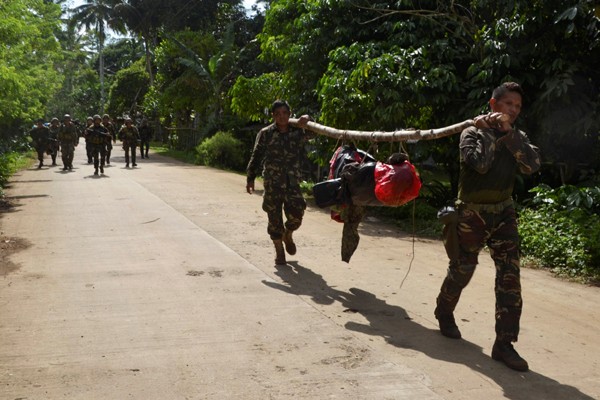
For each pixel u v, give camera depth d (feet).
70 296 19.51
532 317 18.29
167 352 14.94
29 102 65.00
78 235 29.43
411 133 16.93
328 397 12.57
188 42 107.96
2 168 53.21
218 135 78.48
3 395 12.57
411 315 18.03
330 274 22.70
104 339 15.80
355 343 15.64
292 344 15.53
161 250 26.22
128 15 139.13
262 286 20.88
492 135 14.17
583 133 34.50
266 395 12.64
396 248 27.91
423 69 36.06
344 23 41.65
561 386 13.32
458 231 14.94
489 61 33.88
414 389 12.98
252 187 23.38
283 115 22.59
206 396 12.59
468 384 13.28
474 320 17.66
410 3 37.65
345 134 19.72
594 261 24.20
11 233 29.89
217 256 25.20
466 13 38.45
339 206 19.67
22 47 51.90
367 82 35.99
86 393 12.71
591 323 17.84
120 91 164.96
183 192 46.11
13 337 15.89
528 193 36.81
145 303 18.85
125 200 41.50
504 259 14.51
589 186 33.17
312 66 43.47
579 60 34.12
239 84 53.31
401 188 16.90
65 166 67.67
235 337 16.01
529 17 32.68
